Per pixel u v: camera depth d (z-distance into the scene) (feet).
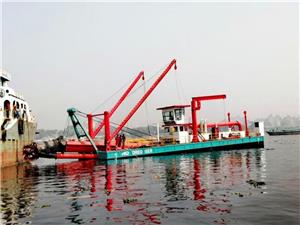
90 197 67.87
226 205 53.72
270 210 49.19
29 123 200.75
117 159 171.94
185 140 208.44
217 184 75.25
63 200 66.03
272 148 214.07
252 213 48.08
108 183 87.56
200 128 223.51
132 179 93.30
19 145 175.63
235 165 116.78
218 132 226.99
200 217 47.55
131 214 51.57
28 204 63.41
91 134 190.19
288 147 220.84
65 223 48.55
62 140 181.68
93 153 185.88
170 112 213.46
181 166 123.65
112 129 195.00
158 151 184.75
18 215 54.54
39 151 174.50
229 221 44.88
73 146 181.68
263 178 80.89
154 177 95.20
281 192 61.72
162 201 59.77
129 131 198.90
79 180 97.04
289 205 51.57
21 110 188.24
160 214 50.57
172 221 46.42
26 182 99.35
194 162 138.10
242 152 187.01
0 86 160.25
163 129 215.72
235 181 78.38
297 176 81.20
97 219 49.78
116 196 67.46
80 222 48.73
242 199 57.36
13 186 91.30
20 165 172.04
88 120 191.31
